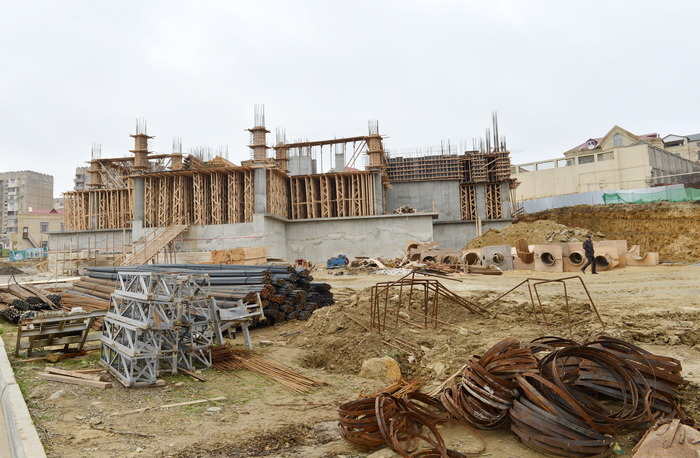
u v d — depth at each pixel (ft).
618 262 75.31
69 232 144.15
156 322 23.66
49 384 22.84
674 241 102.94
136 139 137.49
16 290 48.62
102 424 17.61
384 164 145.07
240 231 122.01
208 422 18.08
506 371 16.99
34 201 324.80
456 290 48.88
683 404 17.13
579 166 182.91
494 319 33.88
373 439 15.43
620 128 195.11
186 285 26.08
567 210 133.90
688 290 44.65
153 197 134.21
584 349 17.04
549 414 14.90
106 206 153.28
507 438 16.38
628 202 126.52
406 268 87.15
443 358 26.27
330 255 131.23
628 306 34.88
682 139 237.66
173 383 23.71
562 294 45.11
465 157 149.69
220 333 29.96
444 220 145.18
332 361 29.63
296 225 134.21
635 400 15.30
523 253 79.82
